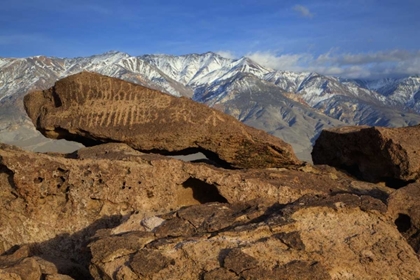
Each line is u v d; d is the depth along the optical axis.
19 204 9.77
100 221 9.66
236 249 6.84
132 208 9.73
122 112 12.00
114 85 12.29
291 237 7.13
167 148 11.86
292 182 10.33
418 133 11.98
